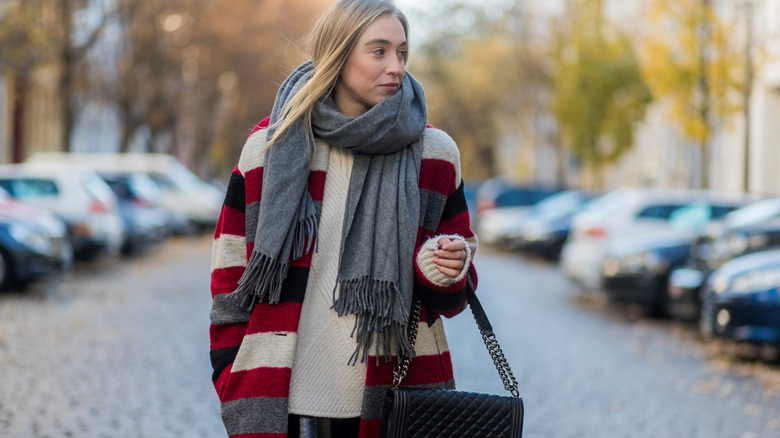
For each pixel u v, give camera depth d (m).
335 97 3.09
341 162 3.01
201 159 56.62
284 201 2.91
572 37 41.00
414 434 2.88
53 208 20.52
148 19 39.97
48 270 16.36
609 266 16.41
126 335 12.12
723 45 25.23
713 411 8.55
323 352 2.96
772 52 25.09
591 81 39.81
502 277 24.22
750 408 8.72
